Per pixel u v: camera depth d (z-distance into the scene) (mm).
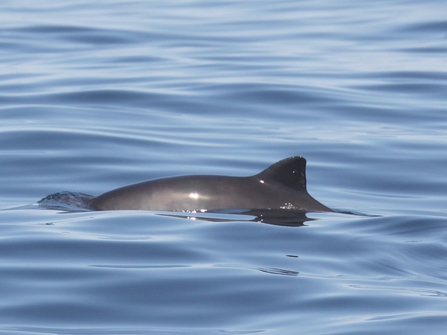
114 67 75938
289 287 27344
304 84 69000
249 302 26109
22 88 68000
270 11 106562
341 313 25156
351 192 45031
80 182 45656
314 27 95750
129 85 68750
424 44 85188
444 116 60875
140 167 48250
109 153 50750
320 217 35969
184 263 29516
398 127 58156
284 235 33156
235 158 50469
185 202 37250
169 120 59500
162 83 69562
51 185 45000
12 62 78125
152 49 84000
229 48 84750
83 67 75875
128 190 38562
